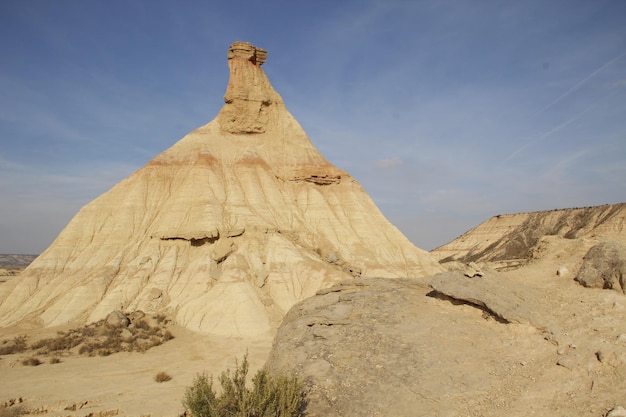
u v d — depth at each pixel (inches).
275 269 2004.2
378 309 868.0
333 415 619.5
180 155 2625.5
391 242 2645.2
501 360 636.7
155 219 2333.9
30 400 994.7
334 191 2780.5
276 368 759.7
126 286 1930.4
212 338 1571.1
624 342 580.4
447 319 775.7
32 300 1952.5
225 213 2289.6
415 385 627.5
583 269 771.4
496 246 5167.3
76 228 2300.7
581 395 527.5
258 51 2940.5
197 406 636.7
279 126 2903.5
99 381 1145.4
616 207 4293.8
